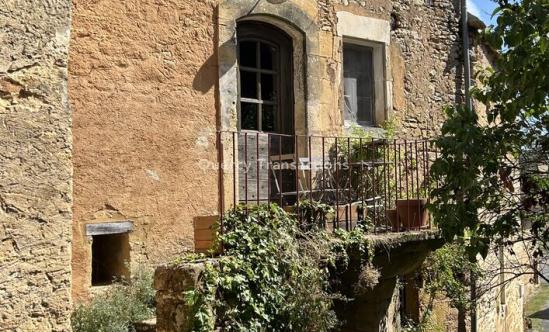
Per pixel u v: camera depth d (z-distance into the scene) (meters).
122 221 6.00
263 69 7.82
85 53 5.86
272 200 7.59
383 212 7.15
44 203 4.42
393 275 6.89
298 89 7.90
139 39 6.24
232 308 4.64
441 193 5.41
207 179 6.69
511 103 5.08
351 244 5.91
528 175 5.60
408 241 6.50
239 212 5.15
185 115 6.55
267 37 7.79
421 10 9.62
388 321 7.25
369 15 8.79
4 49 4.29
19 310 4.24
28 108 4.39
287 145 7.90
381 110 9.01
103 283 6.09
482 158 5.14
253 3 7.22
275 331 4.87
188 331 4.35
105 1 6.02
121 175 6.03
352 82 8.84
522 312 15.73
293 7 7.70
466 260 8.38
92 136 5.86
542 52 4.75
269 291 4.87
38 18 4.48
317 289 5.21
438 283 8.55
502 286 11.13
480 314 10.28
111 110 6.00
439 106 9.73
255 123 7.65
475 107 10.18
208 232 5.20
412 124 9.34
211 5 6.84
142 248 6.11
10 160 4.26
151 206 6.22
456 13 10.14
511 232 5.47
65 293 4.49
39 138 4.43
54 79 4.54
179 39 6.55
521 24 4.80
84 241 5.71
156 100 6.34
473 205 5.28
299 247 5.34
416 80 9.46
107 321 5.21
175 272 4.49
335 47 8.26
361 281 6.00
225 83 6.90
